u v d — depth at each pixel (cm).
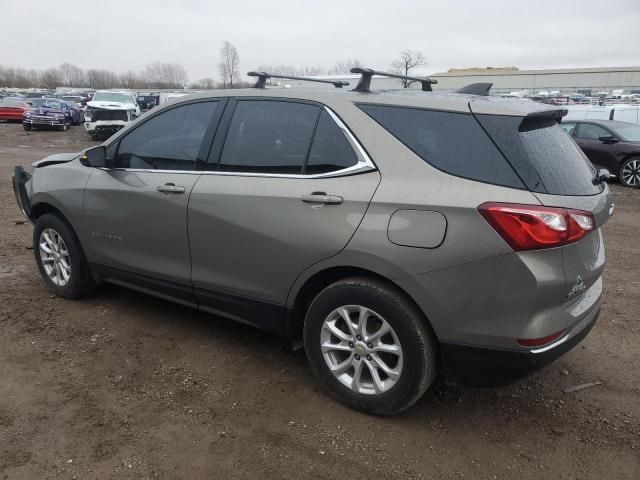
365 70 343
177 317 454
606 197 313
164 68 12875
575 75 7438
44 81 13362
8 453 282
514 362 276
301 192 324
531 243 264
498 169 279
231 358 388
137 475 271
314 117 337
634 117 1492
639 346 422
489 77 7450
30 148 1994
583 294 305
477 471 281
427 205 284
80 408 323
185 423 312
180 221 378
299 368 377
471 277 275
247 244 346
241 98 373
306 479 272
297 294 336
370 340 311
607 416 331
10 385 344
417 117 307
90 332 421
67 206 452
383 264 294
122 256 425
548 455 295
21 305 468
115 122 2327
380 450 295
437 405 338
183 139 393
